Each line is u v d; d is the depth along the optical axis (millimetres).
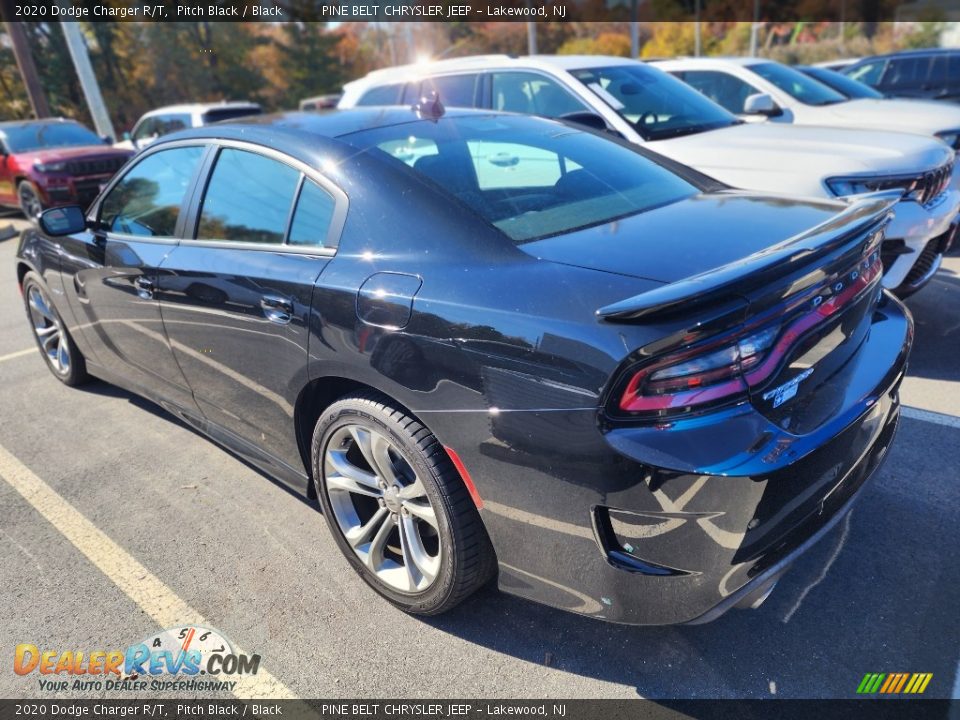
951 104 6820
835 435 1851
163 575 2650
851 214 2057
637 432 1676
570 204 2379
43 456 3592
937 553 2477
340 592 2516
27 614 2494
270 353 2490
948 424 3297
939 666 2057
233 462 3432
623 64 5707
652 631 2252
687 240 2061
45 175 10367
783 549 1840
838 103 6879
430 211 2225
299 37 37219
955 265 5723
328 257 2334
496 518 2006
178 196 3006
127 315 3262
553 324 1787
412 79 6371
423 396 2021
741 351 1676
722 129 5117
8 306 6562
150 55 32344
